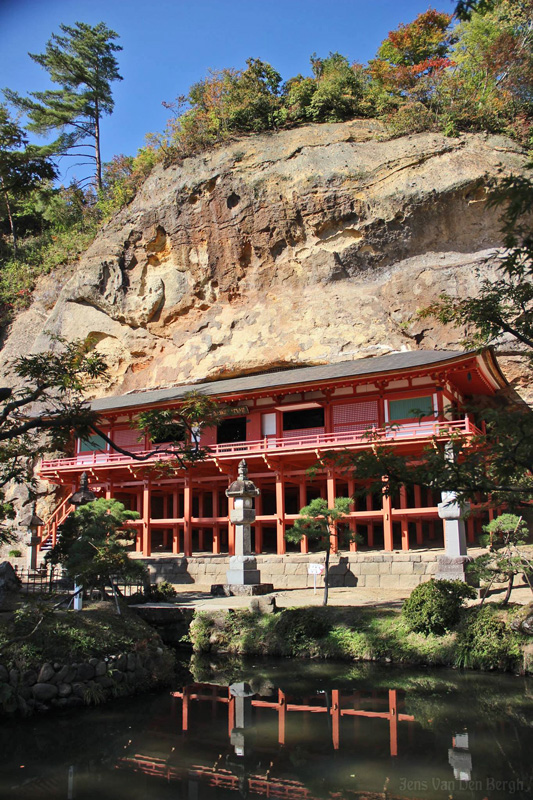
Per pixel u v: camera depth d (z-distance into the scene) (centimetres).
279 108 4522
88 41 5662
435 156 3569
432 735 1083
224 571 2731
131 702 1337
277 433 3281
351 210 3647
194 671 1595
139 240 4234
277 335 3784
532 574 1792
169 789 902
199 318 4125
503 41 4294
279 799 856
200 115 4456
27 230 6300
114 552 1698
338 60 5144
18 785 926
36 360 1385
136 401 3662
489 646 1451
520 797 844
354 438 2948
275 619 1791
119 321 4319
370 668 1527
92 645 1405
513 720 1134
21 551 3762
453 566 1983
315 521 1947
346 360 3550
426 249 3569
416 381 2978
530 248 904
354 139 3953
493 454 1062
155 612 1916
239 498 2275
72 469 3434
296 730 1138
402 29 4834
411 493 3366
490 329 1319
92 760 1022
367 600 2016
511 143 3688
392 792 871
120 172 5625
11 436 1226
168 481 3288
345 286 3756
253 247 3906
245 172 3938
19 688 1251
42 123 5547
